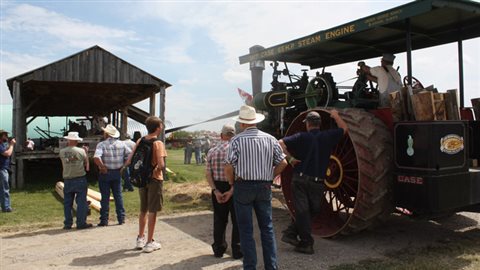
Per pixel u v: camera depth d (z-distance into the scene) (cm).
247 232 383
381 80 579
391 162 489
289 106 748
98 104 1938
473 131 524
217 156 454
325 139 463
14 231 596
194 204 799
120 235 568
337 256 459
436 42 651
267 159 390
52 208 780
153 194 485
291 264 433
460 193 455
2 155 739
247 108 397
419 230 573
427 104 452
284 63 781
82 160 616
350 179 545
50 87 1422
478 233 554
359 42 658
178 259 459
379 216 493
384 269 409
